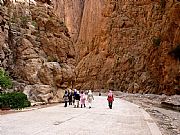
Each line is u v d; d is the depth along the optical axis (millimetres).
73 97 31438
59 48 37000
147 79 73750
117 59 84062
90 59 94750
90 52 97688
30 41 33844
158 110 34719
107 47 89312
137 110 28234
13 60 31562
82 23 114062
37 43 34625
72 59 39031
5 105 22016
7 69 30234
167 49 66312
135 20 86125
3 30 30844
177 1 67438
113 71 83062
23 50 32531
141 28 83375
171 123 21094
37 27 35875
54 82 33531
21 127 13000
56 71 33938
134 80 76812
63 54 37312
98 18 101625
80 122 16031
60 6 125188
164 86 65438
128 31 86062
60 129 12906
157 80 71562
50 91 32062
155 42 74125
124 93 72250
